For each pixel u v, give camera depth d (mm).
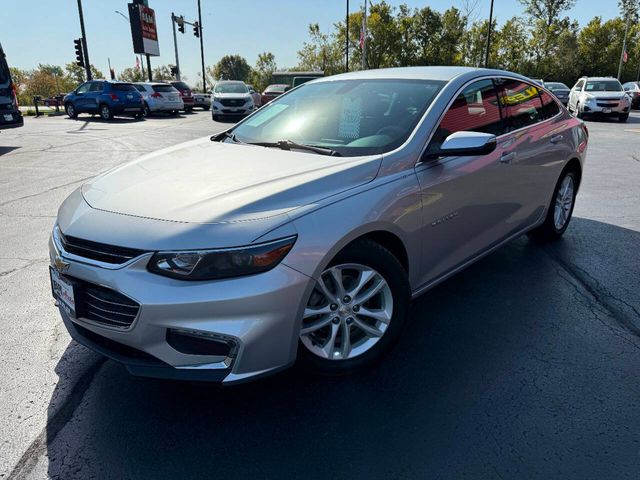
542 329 3277
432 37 52344
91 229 2367
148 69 33469
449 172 3088
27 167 9289
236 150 3219
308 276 2328
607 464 2152
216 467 2162
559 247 4781
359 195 2596
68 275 2406
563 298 3717
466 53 53469
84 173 8680
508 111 3854
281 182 2543
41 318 3459
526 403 2555
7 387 2705
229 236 2205
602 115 19750
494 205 3607
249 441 2311
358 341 2797
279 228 2281
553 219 4688
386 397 2607
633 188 7363
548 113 4445
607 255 4578
